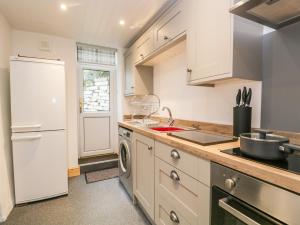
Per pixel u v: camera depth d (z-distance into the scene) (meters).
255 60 1.21
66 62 2.75
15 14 2.02
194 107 1.94
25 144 2.00
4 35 2.07
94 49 3.30
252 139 0.80
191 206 1.08
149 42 2.13
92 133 3.46
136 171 1.93
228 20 1.12
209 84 1.62
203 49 1.32
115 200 2.13
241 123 1.25
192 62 1.44
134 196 2.01
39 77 2.04
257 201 0.69
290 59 1.10
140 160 1.82
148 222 1.73
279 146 0.73
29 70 1.99
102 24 2.28
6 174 1.89
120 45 3.15
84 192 2.33
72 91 2.81
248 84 1.36
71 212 1.89
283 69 1.14
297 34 1.07
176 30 1.61
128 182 2.19
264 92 1.25
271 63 1.20
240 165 0.74
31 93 2.00
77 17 2.10
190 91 2.00
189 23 1.45
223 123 1.58
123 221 1.74
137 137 1.87
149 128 1.87
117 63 3.40
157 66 2.71
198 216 1.01
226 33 1.13
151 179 1.58
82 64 3.28
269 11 0.96
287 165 0.70
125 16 2.07
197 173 1.01
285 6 0.91
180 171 1.17
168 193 1.32
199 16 1.34
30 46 2.52
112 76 3.55
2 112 1.89
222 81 1.40
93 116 3.44
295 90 1.08
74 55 2.80
